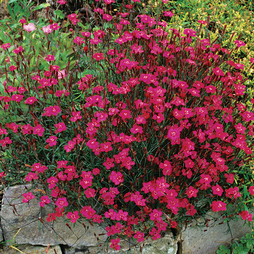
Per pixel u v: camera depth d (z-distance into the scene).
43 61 2.77
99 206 2.35
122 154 2.12
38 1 3.55
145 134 2.28
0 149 2.63
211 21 3.50
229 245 2.87
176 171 2.23
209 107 2.44
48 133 2.45
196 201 2.39
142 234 2.26
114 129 2.42
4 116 2.59
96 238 2.47
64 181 2.22
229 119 2.40
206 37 3.36
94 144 2.10
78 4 3.61
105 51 2.96
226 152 2.30
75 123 2.50
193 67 2.57
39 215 2.41
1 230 2.40
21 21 2.74
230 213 2.63
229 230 2.54
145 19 2.82
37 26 3.11
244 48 3.24
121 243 2.49
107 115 2.15
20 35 3.04
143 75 2.35
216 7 3.62
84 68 3.01
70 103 2.55
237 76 2.63
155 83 2.36
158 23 2.92
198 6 3.61
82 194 2.33
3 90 2.65
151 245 2.55
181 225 2.56
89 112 2.29
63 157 2.48
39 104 2.62
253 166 2.59
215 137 2.47
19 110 2.38
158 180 2.13
